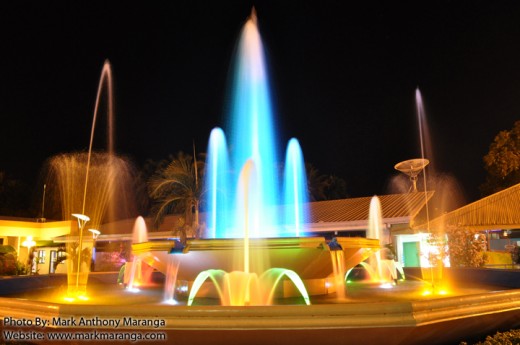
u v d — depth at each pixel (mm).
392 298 6332
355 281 9914
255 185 10305
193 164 20625
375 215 19703
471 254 15547
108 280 10031
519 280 7168
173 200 19406
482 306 4055
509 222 17719
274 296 6352
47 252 26594
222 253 6023
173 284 7051
